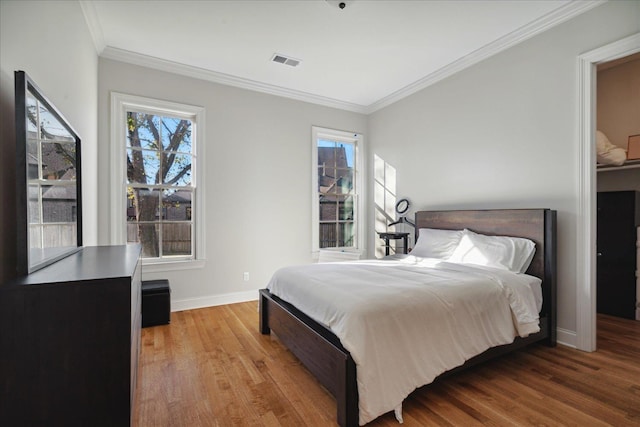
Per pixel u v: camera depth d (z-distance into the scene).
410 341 1.72
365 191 5.00
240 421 1.65
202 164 3.68
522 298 2.31
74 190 1.90
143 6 2.50
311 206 4.47
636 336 2.82
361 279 2.25
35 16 1.53
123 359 1.09
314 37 2.98
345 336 1.62
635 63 3.50
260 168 4.09
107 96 3.19
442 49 3.22
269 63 3.50
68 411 1.03
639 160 3.22
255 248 4.04
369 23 2.76
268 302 2.83
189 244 3.68
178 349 2.54
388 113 4.59
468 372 2.16
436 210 3.80
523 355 2.42
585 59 2.48
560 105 2.66
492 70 3.20
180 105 3.55
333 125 4.70
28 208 1.15
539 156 2.81
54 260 1.48
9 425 0.98
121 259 1.59
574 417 1.66
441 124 3.76
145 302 3.02
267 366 2.25
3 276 1.18
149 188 3.46
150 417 1.67
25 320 0.99
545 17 2.67
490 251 2.76
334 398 1.86
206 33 2.90
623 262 3.39
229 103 3.88
